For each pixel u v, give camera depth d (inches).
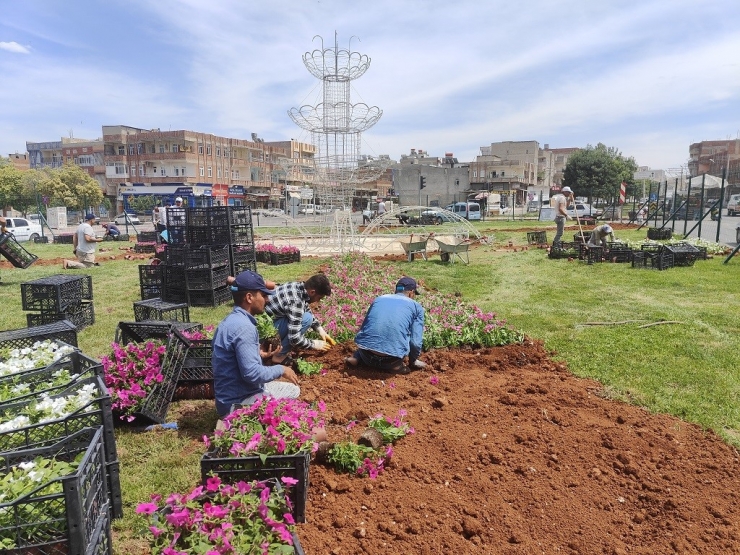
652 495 144.2
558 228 676.7
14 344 214.7
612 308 376.2
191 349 227.8
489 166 3472.0
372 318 241.1
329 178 830.5
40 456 121.0
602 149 2834.6
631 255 617.3
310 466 154.1
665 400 207.6
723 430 184.1
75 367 167.0
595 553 123.6
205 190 2534.5
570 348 278.5
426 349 275.1
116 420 201.0
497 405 201.9
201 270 423.5
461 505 138.8
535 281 502.9
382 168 834.2
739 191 2502.5
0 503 93.2
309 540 124.5
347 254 692.7
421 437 175.9
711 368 243.4
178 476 161.9
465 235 933.2
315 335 276.1
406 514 135.2
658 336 296.5
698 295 419.5
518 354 263.7
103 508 115.3
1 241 518.6
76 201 2336.4
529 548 124.3
